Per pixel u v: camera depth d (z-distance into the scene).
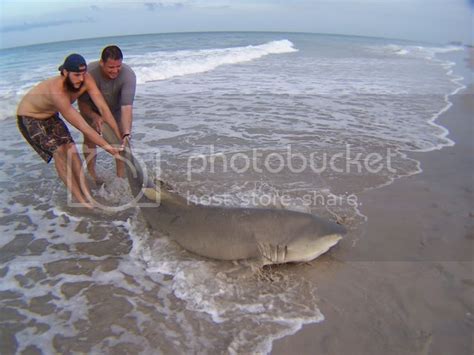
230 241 3.94
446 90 13.21
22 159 7.01
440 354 2.97
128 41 35.19
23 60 20.11
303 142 7.59
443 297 3.58
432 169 6.39
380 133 8.23
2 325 3.30
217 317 3.36
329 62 20.98
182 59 18.47
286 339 3.12
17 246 4.47
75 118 4.80
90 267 4.09
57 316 3.41
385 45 40.56
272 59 21.95
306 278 3.84
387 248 4.30
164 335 3.18
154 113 9.59
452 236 4.52
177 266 4.04
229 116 9.34
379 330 3.21
